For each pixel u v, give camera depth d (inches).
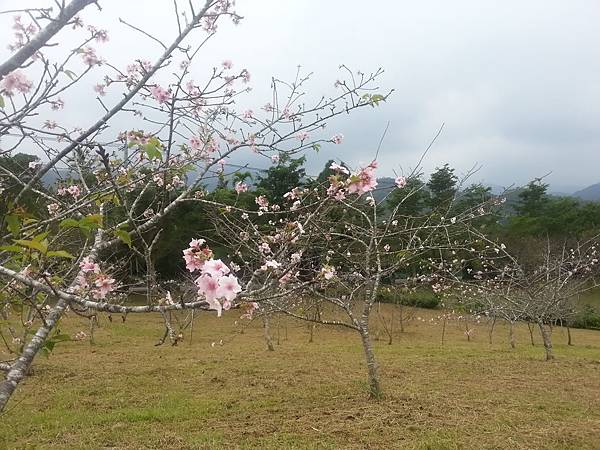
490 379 302.4
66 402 249.8
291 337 515.2
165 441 198.4
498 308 469.7
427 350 423.8
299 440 196.9
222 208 150.5
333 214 247.3
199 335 507.2
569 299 538.3
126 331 492.4
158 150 88.6
